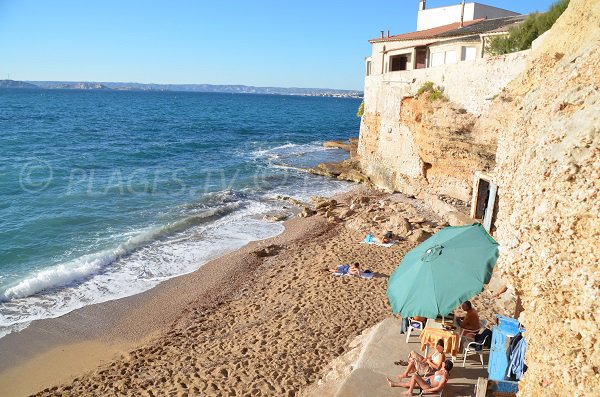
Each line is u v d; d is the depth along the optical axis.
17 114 104.44
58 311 16.69
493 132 24.45
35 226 25.47
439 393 9.36
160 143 62.28
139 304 17.38
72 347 14.63
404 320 12.02
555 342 5.14
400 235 23.31
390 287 10.48
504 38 26.19
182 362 13.31
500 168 8.89
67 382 12.80
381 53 42.56
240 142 68.06
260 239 24.84
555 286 5.19
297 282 18.20
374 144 38.03
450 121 26.53
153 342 14.80
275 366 12.32
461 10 43.09
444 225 23.64
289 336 13.89
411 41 39.22
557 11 22.53
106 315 16.55
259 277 19.67
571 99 6.31
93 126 83.38
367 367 10.54
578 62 7.10
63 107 137.12
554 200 5.36
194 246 23.56
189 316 16.44
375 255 20.64
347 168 41.81
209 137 73.00
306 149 61.06
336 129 97.00
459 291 9.31
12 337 15.02
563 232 5.16
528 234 5.86
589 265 4.77
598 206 4.80
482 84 24.72
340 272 18.44
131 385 12.34
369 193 34.34
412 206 27.55
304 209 29.53
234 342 14.11
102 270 20.22
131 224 26.62
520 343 8.86
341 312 15.16
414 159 31.47
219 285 18.95
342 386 9.84
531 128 7.45
